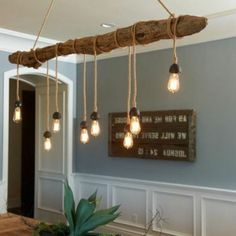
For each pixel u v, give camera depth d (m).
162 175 4.43
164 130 4.36
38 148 5.74
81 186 5.26
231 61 3.89
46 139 2.79
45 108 5.66
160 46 4.45
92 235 1.81
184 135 4.18
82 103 5.32
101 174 5.06
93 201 1.86
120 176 4.84
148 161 4.57
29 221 2.91
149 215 4.50
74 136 5.38
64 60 5.25
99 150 5.09
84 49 2.30
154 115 4.46
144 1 3.30
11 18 3.82
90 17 3.79
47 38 4.60
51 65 5.11
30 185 7.07
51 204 5.49
